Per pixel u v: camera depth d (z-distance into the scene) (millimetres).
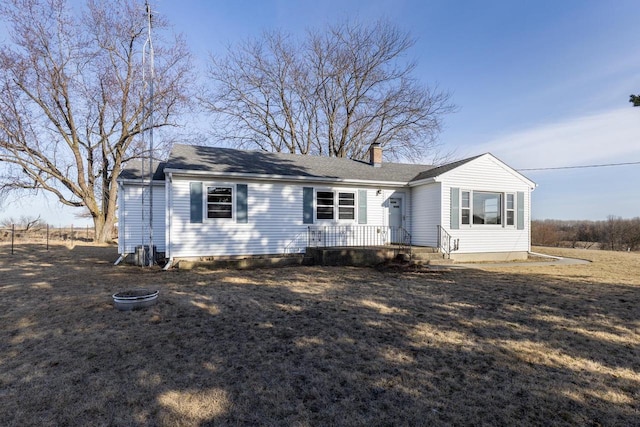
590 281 8578
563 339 4484
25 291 7328
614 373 3541
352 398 3037
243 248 11852
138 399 2998
